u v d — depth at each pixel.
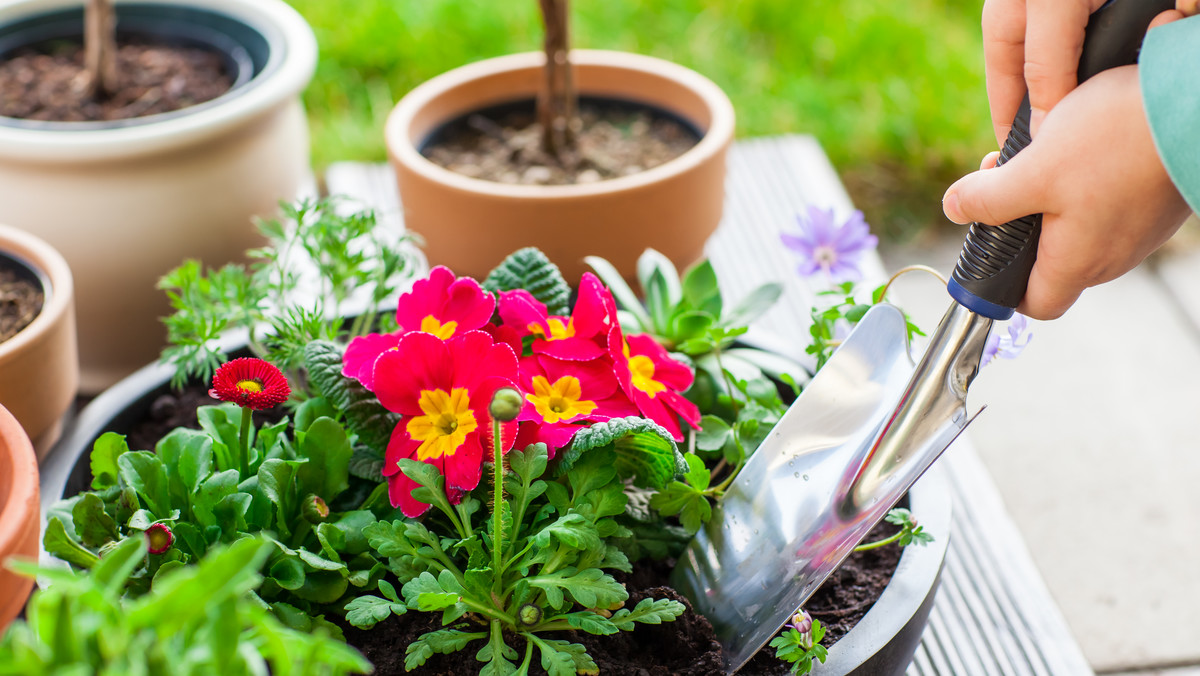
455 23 1.87
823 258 1.05
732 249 1.27
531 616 0.88
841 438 0.92
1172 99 0.79
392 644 0.90
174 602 0.71
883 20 1.95
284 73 1.16
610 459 0.91
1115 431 1.37
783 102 1.80
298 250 1.22
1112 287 1.56
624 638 0.90
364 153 1.62
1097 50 0.81
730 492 0.94
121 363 1.16
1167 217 0.81
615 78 1.25
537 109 1.25
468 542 0.89
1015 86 0.87
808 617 0.90
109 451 0.93
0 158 1.08
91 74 1.21
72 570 0.89
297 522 0.93
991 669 1.01
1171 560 1.27
